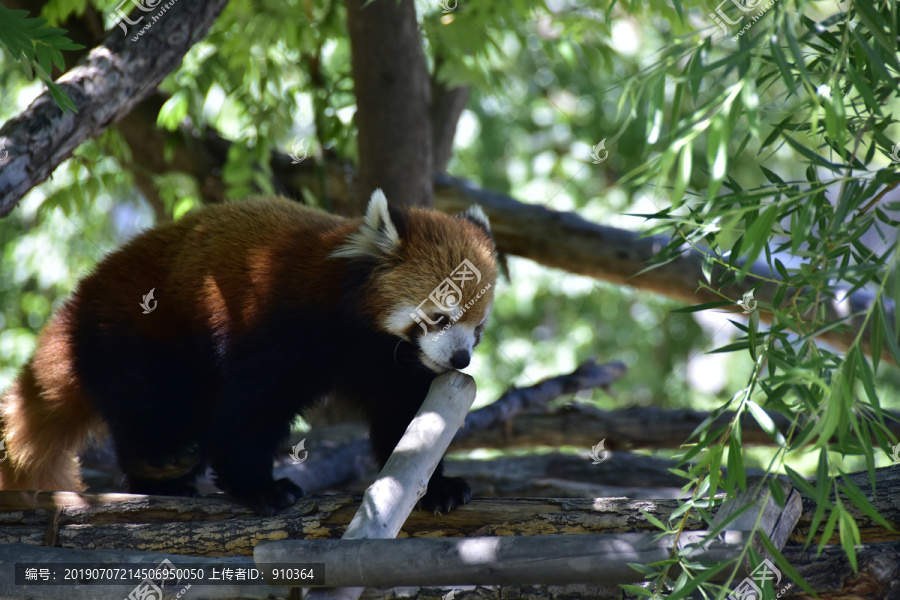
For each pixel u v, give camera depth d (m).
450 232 5.90
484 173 17.88
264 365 5.39
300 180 10.59
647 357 17.34
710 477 3.78
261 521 4.82
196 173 10.41
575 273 10.38
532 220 10.23
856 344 3.35
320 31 10.09
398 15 8.67
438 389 4.69
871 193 3.49
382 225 5.71
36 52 4.97
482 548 3.93
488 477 8.60
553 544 3.90
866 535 4.32
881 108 4.14
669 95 14.37
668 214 4.00
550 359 16.44
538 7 9.99
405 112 8.99
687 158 3.18
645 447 9.44
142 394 5.62
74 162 9.12
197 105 9.63
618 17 11.31
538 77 16.61
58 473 6.36
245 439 5.29
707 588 3.93
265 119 9.91
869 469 3.29
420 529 4.80
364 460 8.70
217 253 5.70
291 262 5.61
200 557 4.62
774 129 4.10
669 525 4.02
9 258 13.44
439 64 10.80
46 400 5.98
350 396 6.21
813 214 3.95
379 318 5.69
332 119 10.51
